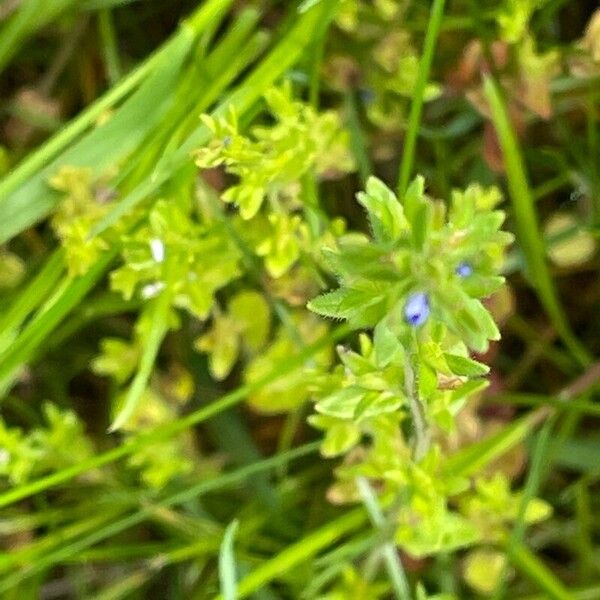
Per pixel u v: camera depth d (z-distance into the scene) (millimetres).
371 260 171
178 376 262
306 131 223
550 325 281
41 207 238
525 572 248
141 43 288
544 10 252
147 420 250
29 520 253
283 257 228
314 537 235
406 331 172
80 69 283
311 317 247
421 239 171
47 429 274
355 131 249
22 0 256
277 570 233
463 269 178
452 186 274
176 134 230
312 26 232
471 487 249
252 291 247
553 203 279
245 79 244
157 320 233
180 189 232
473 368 175
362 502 248
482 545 248
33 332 233
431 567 259
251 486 265
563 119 271
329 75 248
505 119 230
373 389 193
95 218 234
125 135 237
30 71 294
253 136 252
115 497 252
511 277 280
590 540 275
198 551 249
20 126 276
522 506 237
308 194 234
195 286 233
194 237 229
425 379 176
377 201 172
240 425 267
